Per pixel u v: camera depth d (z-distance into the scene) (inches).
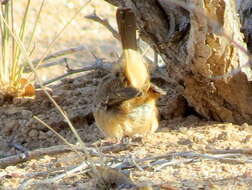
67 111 503.2
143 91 402.3
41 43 755.4
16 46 538.3
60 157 390.9
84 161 352.5
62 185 331.6
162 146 389.1
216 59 396.8
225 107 426.9
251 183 316.2
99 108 419.5
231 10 389.1
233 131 411.5
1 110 529.0
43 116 505.0
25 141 491.8
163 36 416.8
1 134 503.5
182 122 448.5
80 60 724.0
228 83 409.1
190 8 241.8
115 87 410.6
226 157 357.7
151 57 599.5
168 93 488.1
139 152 379.9
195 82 419.2
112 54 590.6
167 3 410.0
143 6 412.8
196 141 396.2
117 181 321.1
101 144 411.5
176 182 321.7
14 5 834.8
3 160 400.2
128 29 404.5
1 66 547.8
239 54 398.3
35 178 349.7
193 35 387.9
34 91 543.8
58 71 696.4
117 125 411.2
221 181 321.1
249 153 363.6
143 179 328.5
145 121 411.5
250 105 418.9
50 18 821.9
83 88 543.5
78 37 786.8
